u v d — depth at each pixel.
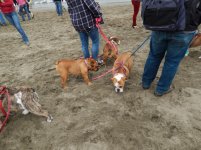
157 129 3.32
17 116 3.89
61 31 8.95
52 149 3.18
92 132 3.38
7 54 6.97
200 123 3.36
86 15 4.41
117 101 4.03
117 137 3.24
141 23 8.77
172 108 3.72
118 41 5.59
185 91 4.10
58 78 5.05
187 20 3.00
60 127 3.56
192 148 2.97
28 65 5.95
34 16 13.44
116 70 4.30
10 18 7.11
